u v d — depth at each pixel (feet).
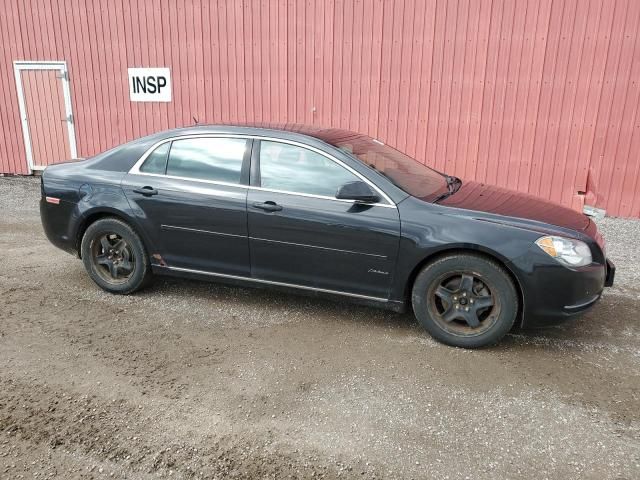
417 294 13.15
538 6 25.59
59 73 33.71
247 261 14.49
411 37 27.63
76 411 10.34
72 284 16.83
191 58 31.32
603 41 25.14
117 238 15.88
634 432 9.95
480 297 12.75
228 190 14.34
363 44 28.43
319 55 29.22
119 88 33.04
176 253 15.17
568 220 13.34
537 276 12.22
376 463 9.05
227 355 12.57
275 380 11.51
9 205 28.43
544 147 27.07
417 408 10.59
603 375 11.95
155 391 11.04
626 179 26.23
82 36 32.73
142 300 15.69
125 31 31.96
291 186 13.93
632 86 25.22
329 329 14.02
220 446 9.43
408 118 28.68
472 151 28.12
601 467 9.01
